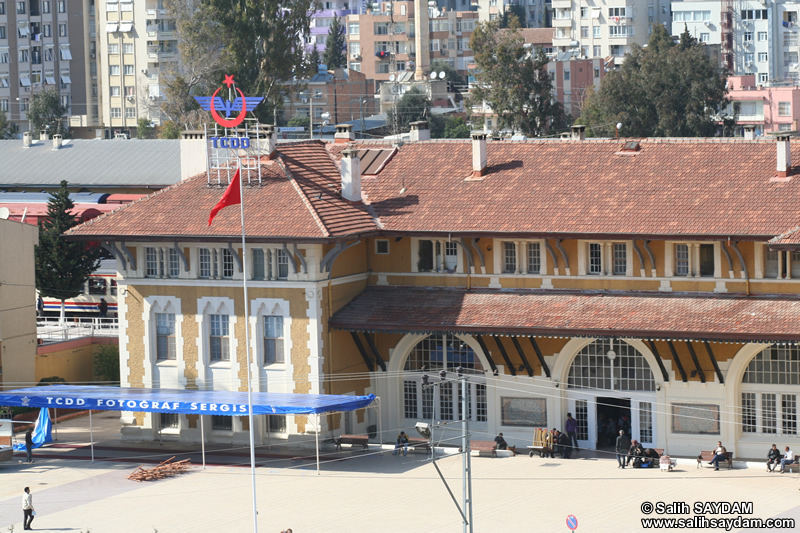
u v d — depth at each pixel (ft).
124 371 399.44
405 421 396.16
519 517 308.19
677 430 366.84
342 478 349.20
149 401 361.30
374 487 339.16
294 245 372.79
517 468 356.38
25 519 307.99
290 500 328.49
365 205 399.44
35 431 382.22
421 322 371.97
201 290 387.14
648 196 372.79
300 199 385.09
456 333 375.66
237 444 390.42
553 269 378.53
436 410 392.47
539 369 379.55
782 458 345.51
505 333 363.76
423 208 392.27
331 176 410.93
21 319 450.30
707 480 336.90
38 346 459.73
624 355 372.17
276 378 380.78
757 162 375.04
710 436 362.94
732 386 358.84
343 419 390.83
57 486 351.25
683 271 366.43
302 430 382.63
